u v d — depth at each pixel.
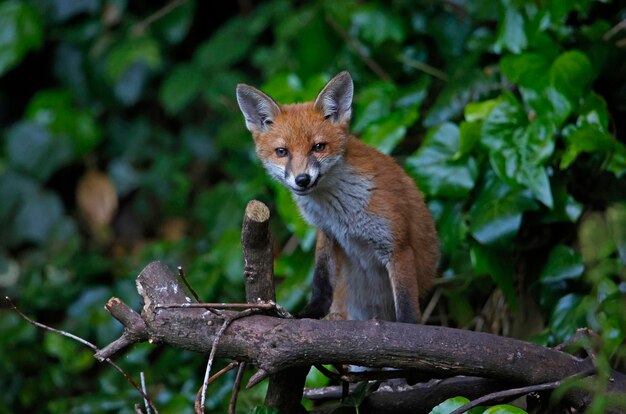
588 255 9.50
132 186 16.62
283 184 9.55
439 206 10.70
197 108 17.09
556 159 10.30
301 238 11.24
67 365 13.40
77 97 16.91
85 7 16.81
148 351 12.47
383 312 9.76
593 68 10.19
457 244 10.42
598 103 10.17
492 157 10.08
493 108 10.26
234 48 15.51
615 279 9.90
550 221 10.32
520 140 10.05
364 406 8.35
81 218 17.20
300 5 15.99
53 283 14.67
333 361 7.20
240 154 15.07
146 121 16.98
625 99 10.97
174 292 7.39
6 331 13.77
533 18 10.65
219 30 16.22
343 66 13.09
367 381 8.09
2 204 16.36
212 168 16.55
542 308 10.06
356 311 9.74
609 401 6.99
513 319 10.66
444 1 12.54
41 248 16.33
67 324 14.04
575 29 11.05
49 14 16.86
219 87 15.44
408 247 9.02
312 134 9.35
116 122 17.03
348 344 7.12
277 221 13.48
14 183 16.45
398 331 7.22
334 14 13.15
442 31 12.67
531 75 10.31
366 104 11.84
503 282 10.08
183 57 17.17
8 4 16.28
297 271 11.59
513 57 10.52
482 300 11.19
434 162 10.66
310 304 9.15
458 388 8.20
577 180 10.70
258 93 9.80
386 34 12.59
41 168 16.47
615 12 11.48
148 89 17.05
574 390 7.49
